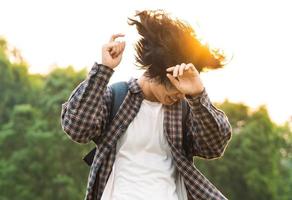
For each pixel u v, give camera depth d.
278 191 58.75
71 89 54.81
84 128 4.41
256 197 56.12
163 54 4.41
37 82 63.44
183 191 4.55
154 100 4.56
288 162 66.56
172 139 4.53
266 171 56.50
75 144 51.75
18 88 63.00
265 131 57.47
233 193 55.75
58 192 50.94
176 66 4.32
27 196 50.94
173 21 4.46
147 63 4.46
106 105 4.52
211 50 4.50
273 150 57.50
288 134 66.50
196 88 4.36
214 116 4.44
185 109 4.60
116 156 4.50
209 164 55.66
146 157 4.49
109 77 4.41
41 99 54.94
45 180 51.44
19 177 51.44
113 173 4.47
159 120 4.54
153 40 4.45
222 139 4.52
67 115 4.43
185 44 4.43
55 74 55.69
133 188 4.41
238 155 55.91
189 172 4.52
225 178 55.66
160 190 4.42
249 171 55.78
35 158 51.62
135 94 4.54
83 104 4.39
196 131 4.51
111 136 4.48
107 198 4.44
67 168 51.50
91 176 4.49
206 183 4.54
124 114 4.50
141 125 4.51
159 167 4.47
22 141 53.12
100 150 4.49
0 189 51.16
